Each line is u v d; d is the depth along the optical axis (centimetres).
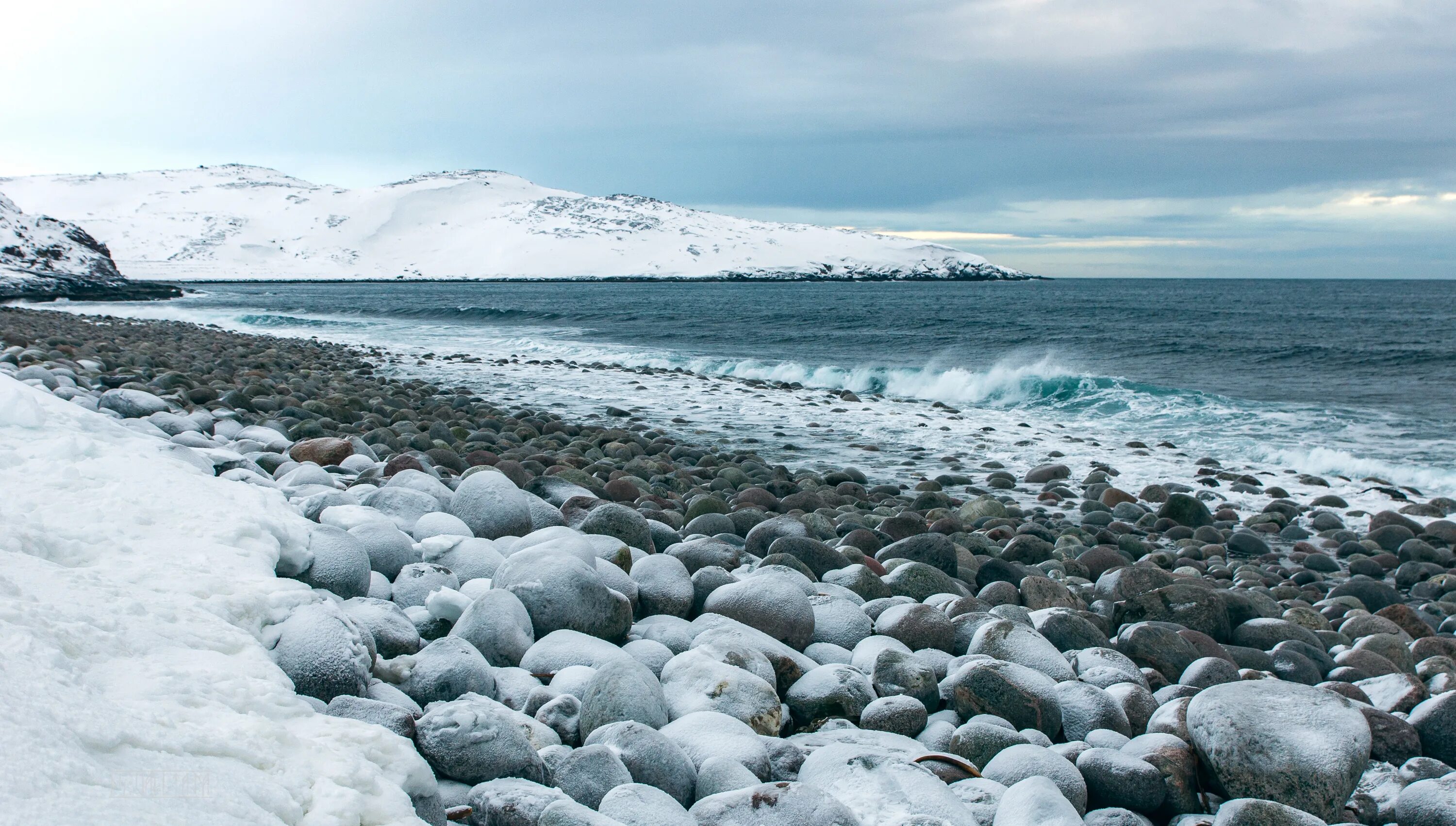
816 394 1909
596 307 6538
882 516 847
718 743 296
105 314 4119
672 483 909
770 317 5256
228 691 233
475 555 437
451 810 243
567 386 1941
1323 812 311
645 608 429
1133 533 880
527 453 989
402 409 1280
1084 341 3366
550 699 314
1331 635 559
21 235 5775
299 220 18875
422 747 259
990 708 357
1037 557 722
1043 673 398
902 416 1605
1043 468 1127
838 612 444
